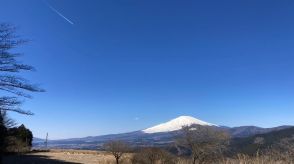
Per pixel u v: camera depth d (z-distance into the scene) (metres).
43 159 62.06
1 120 36.84
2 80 20.09
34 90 20.89
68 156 72.25
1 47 20.11
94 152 85.31
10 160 52.31
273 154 15.34
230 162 17.05
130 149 52.66
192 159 31.53
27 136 87.06
